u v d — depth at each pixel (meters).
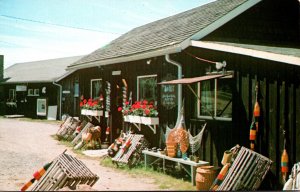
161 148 9.71
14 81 30.81
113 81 12.80
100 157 10.87
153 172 8.57
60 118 26.64
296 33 10.95
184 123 8.55
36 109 29.02
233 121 7.39
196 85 8.50
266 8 10.26
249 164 6.25
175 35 9.79
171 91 9.38
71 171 6.20
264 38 10.16
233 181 6.23
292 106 6.20
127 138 9.97
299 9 11.03
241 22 9.70
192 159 7.71
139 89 11.05
